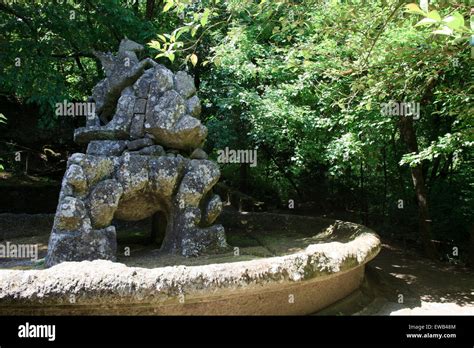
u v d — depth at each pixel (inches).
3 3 301.3
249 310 147.6
